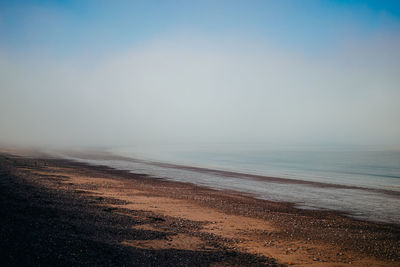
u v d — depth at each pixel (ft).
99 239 33.68
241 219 56.85
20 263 23.80
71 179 96.84
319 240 45.55
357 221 61.93
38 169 116.06
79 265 25.54
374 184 124.77
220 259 32.83
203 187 103.91
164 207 62.49
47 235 31.42
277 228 51.57
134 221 45.80
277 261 34.22
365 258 38.06
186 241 38.45
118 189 84.07
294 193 97.96
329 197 91.91
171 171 157.48
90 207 52.34
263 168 192.65
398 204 82.28
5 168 102.06
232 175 147.43
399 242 46.57
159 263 29.25
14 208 41.19
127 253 30.63
